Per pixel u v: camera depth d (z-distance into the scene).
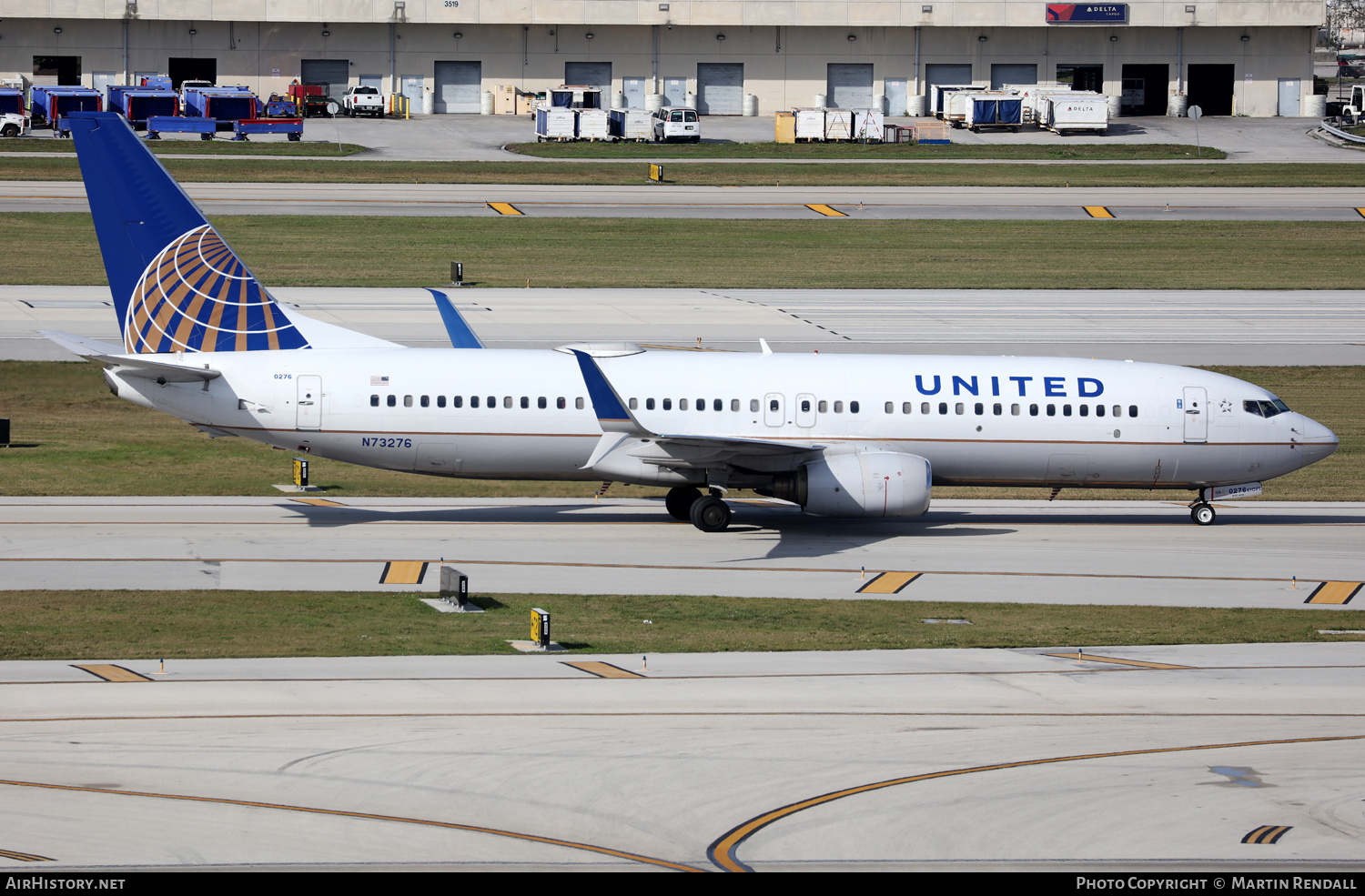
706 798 75.12
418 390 160.25
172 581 131.88
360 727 86.75
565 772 78.62
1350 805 76.25
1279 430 172.50
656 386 164.50
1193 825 72.56
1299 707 97.19
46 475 181.25
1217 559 155.62
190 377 155.88
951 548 159.12
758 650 113.19
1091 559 154.62
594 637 116.38
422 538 155.62
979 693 99.44
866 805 74.62
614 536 160.38
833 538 163.12
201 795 73.25
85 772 76.38
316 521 162.38
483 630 117.88
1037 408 168.62
